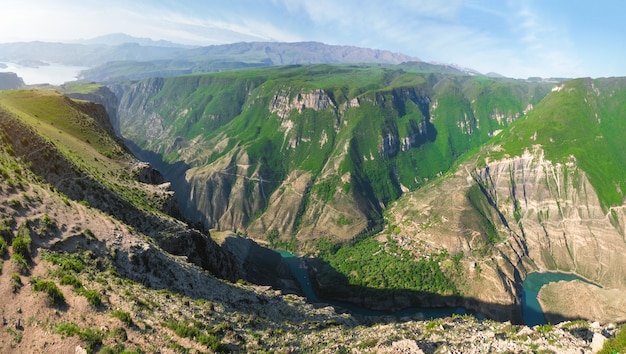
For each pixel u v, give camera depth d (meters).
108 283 48.75
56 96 151.38
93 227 60.22
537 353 37.56
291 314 76.44
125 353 34.97
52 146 85.19
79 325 37.66
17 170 65.56
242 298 73.19
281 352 45.59
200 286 68.44
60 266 46.66
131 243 61.94
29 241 47.53
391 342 44.94
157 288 59.31
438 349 41.25
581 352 36.22
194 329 44.34
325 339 51.75
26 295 38.75
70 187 78.50
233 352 43.97
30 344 33.75
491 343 41.09
